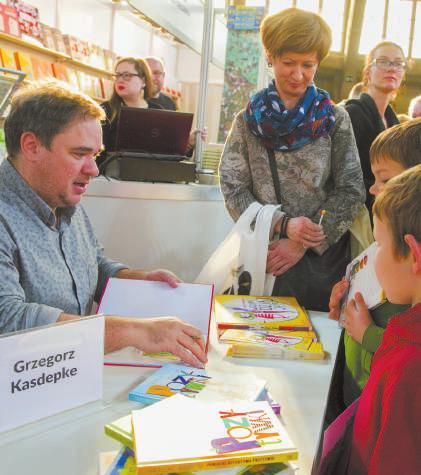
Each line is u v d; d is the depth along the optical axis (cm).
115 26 584
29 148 103
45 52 427
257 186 166
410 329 66
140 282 119
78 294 117
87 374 81
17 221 103
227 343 110
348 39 947
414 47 948
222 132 273
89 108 105
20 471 64
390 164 107
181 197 200
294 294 158
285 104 161
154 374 91
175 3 235
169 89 680
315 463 70
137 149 212
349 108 194
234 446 62
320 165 160
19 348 73
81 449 70
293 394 90
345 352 115
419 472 60
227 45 263
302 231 149
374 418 68
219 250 158
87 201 192
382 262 72
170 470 59
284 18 149
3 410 72
